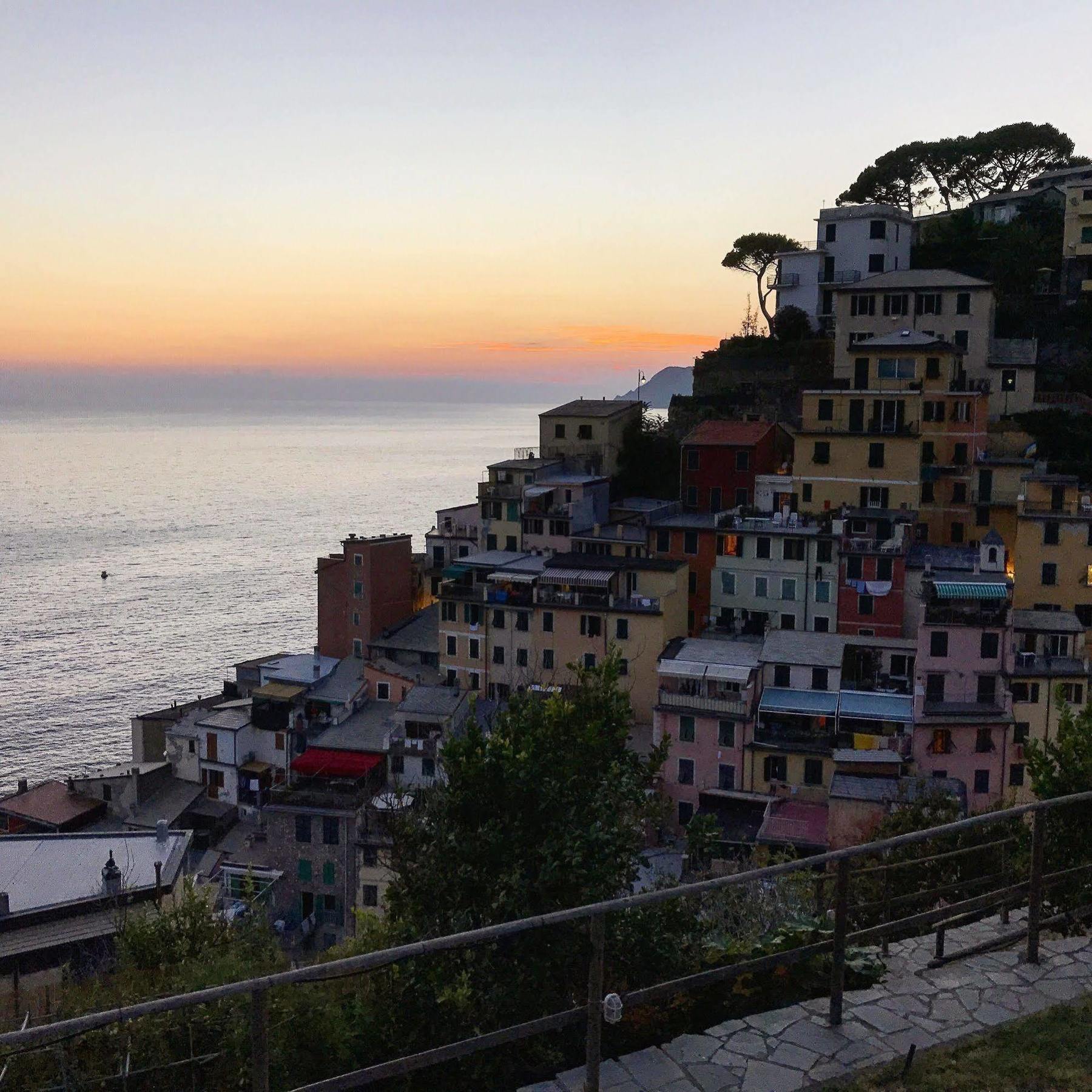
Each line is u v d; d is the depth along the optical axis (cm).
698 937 1694
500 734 1986
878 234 10194
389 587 9625
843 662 6688
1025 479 7300
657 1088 1070
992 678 6034
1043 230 10344
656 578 7731
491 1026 1466
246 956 2464
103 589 17950
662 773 6544
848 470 8175
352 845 6056
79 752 10688
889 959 1348
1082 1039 1123
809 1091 1058
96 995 2225
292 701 8081
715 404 10125
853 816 5050
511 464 9719
